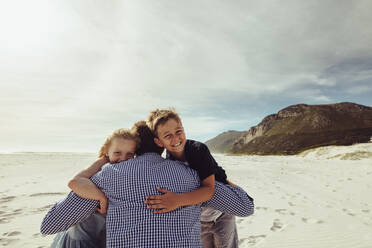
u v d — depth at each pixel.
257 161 21.03
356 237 3.68
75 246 1.74
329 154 29.17
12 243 3.25
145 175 1.43
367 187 7.84
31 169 11.32
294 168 14.48
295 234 3.77
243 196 1.77
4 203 5.25
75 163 14.86
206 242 2.22
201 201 1.51
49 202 5.38
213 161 1.85
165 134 1.73
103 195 1.47
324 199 6.18
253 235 3.72
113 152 1.76
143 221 1.32
